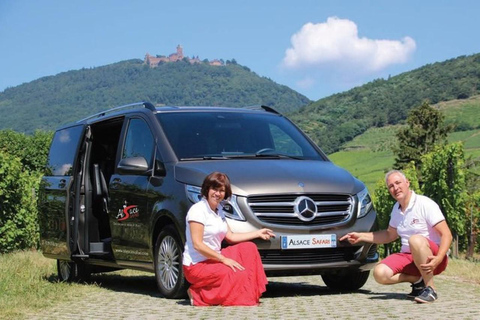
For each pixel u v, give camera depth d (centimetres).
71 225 1066
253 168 828
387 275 790
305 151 942
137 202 891
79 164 1073
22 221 2089
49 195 1140
